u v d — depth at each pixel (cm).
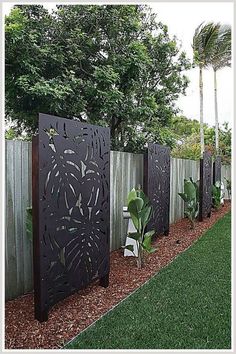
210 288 348
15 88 642
